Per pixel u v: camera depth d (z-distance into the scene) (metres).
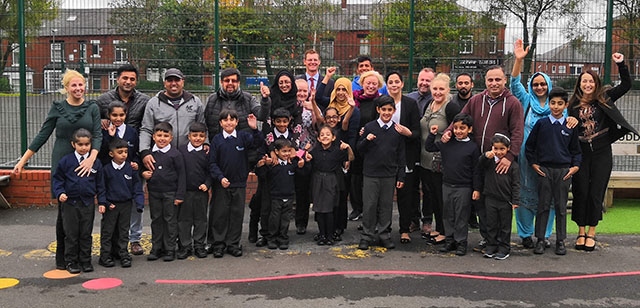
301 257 5.67
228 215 5.72
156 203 5.51
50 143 8.41
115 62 8.02
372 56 8.13
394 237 6.46
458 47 8.02
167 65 8.09
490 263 5.50
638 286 4.87
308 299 4.52
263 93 5.78
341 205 6.44
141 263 5.46
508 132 5.74
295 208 6.97
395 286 4.83
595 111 5.94
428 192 6.30
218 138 5.61
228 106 5.88
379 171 5.89
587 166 5.92
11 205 7.79
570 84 7.85
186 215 5.61
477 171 5.68
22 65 7.89
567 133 5.74
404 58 8.09
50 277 5.04
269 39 8.16
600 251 5.92
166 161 5.48
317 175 6.08
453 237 5.86
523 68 7.89
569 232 6.68
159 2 8.05
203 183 5.62
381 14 8.09
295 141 6.28
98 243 6.16
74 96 5.24
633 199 8.39
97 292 4.67
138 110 5.84
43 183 7.80
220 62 8.16
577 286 4.86
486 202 5.68
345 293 4.66
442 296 4.60
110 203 5.27
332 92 6.61
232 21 8.15
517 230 6.31
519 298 4.57
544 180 5.79
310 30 8.16
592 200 5.91
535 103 6.01
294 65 8.16
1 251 5.84
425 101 6.51
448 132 5.73
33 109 7.96
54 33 7.93
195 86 8.12
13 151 8.10
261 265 5.40
